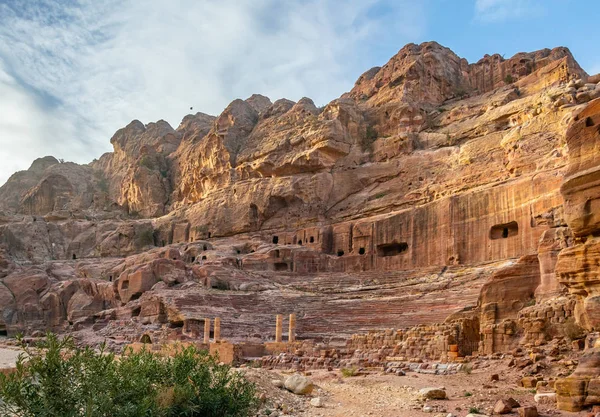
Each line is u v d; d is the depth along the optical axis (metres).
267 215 85.94
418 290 57.38
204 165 103.88
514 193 56.31
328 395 23.27
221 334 55.53
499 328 32.56
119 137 175.12
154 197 121.06
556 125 62.03
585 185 17.52
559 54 91.31
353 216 78.31
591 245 17.28
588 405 16.33
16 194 175.75
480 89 96.88
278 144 90.69
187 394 16.36
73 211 115.81
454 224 61.53
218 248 81.81
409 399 21.72
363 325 53.59
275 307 61.56
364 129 88.75
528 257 34.47
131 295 72.06
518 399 19.75
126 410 14.20
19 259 101.19
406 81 92.31
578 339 26.16
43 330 79.19
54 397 13.55
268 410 19.19
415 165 77.31
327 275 70.25
